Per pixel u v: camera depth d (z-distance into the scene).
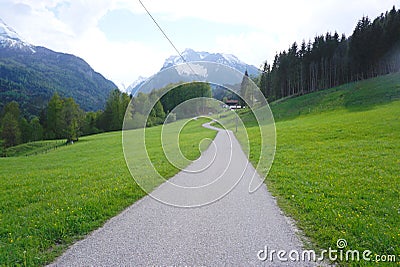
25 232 4.93
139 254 4.07
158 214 5.72
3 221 5.61
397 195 6.86
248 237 4.59
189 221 5.30
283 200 6.61
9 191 8.98
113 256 4.03
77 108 52.19
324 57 56.12
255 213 5.71
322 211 5.64
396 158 11.60
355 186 7.70
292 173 9.62
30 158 22.97
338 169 10.13
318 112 37.41
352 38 54.53
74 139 39.19
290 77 50.59
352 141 17.16
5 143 50.28
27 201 7.39
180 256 4.00
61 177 11.04
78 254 4.11
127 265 3.79
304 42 61.72
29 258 3.97
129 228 5.01
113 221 5.38
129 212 5.88
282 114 39.72
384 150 13.66
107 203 6.41
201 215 5.62
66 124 49.78
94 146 27.59
